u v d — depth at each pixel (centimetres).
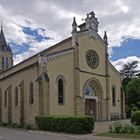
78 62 4422
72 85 4316
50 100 3941
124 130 2775
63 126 3152
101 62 4916
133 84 6600
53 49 4534
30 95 4112
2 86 5059
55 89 4038
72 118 3070
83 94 4456
